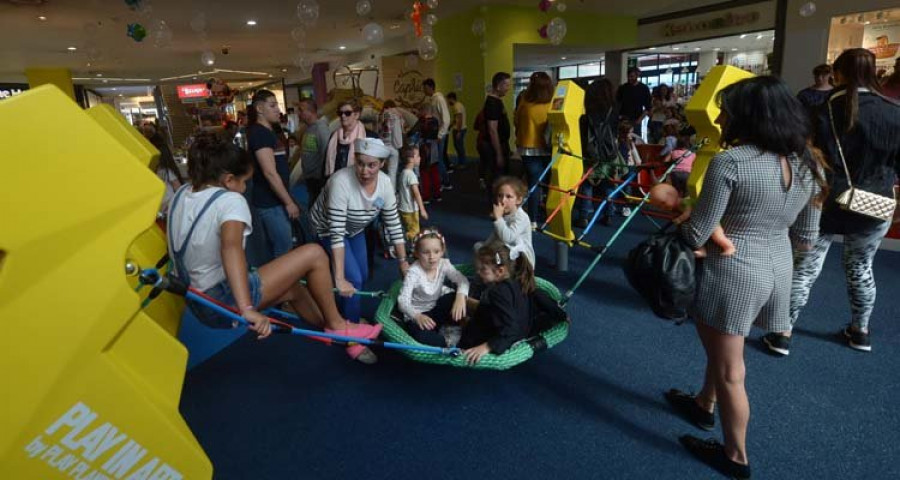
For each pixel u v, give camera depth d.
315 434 2.00
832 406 1.99
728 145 1.50
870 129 1.94
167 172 2.87
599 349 2.52
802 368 2.25
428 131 6.10
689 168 4.45
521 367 2.39
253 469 1.83
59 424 0.96
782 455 1.76
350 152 3.43
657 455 1.81
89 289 0.97
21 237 0.86
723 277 1.47
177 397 1.19
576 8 10.25
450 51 10.85
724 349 1.54
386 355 2.57
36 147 0.88
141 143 1.86
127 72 16.34
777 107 1.32
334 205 2.37
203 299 1.39
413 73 11.53
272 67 19.17
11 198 0.85
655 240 1.56
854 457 1.73
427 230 2.47
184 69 17.05
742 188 1.37
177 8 8.42
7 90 12.39
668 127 5.62
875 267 3.26
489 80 9.88
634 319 2.83
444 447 1.90
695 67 13.95
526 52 11.57
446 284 2.71
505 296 2.07
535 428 1.98
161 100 20.17
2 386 0.87
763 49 12.73
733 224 1.45
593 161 3.63
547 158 4.11
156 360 1.15
